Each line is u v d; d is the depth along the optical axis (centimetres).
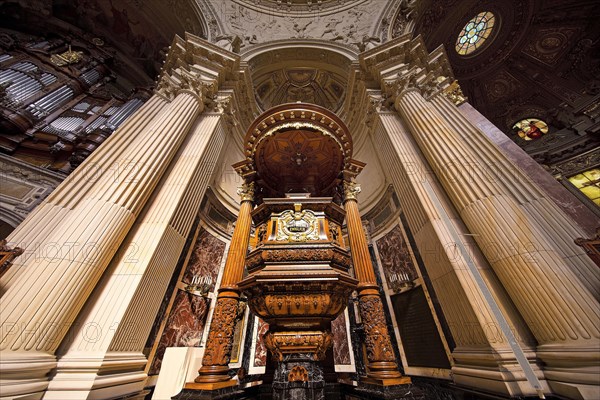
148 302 252
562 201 290
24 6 806
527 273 208
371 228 511
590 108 855
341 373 370
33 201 450
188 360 253
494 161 288
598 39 858
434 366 303
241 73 573
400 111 445
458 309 249
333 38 721
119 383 201
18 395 149
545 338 189
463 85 1108
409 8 679
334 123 296
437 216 293
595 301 182
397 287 397
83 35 906
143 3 800
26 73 681
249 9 767
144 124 363
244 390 227
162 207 301
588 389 154
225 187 507
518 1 867
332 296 183
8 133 533
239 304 270
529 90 1039
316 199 233
